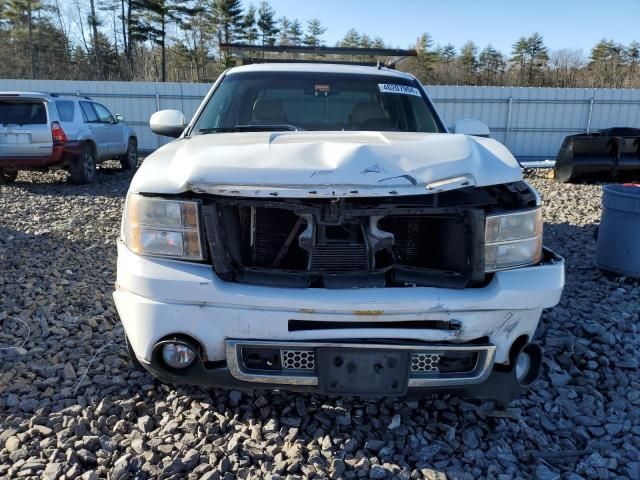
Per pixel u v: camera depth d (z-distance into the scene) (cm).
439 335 224
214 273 221
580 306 427
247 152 234
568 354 339
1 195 927
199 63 5453
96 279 475
